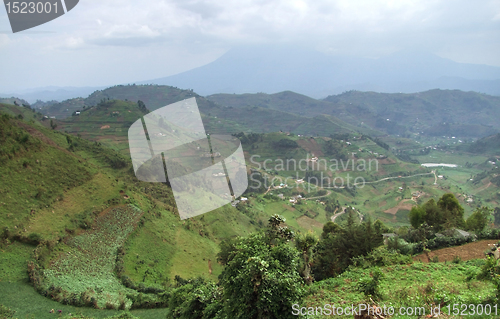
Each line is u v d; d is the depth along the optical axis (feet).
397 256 66.44
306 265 50.16
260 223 215.51
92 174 139.64
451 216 111.55
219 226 175.94
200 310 40.91
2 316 63.00
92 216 120.16
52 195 116.67
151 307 81.00
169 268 120.16
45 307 70.69
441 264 60.08
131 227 125.59
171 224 146.92
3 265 83.71
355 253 67.67
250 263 27.61
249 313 26.66
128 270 105.50
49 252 95.20
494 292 30.86
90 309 73.97
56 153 136.67
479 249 73.92
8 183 107.55
